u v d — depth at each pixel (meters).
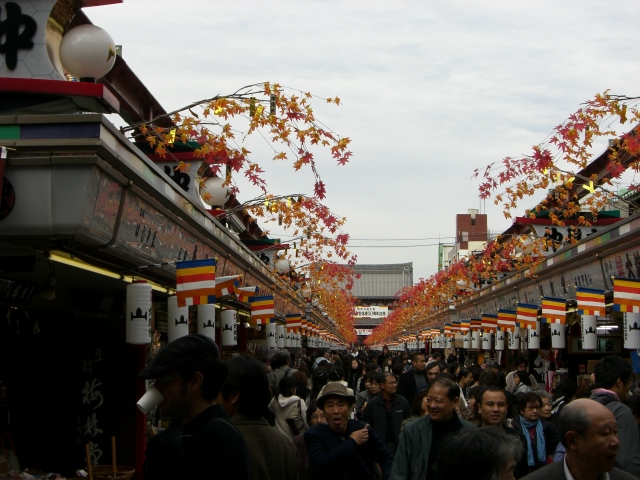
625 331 13.84
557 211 24.41
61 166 8.20
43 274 11.16
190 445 4.38
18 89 8.65
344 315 74.25
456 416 7.28
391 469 7.21
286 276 33.16
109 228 9.23
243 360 5.72
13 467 10.70
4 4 9.25
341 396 7.16
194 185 17.50
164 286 13.55
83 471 11.45
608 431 4.50
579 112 16.97
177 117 13.58
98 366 13.12
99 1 9.55
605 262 17.64
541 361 26.69
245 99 13.41
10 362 12.27
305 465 8.33
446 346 49.78
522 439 8.52
